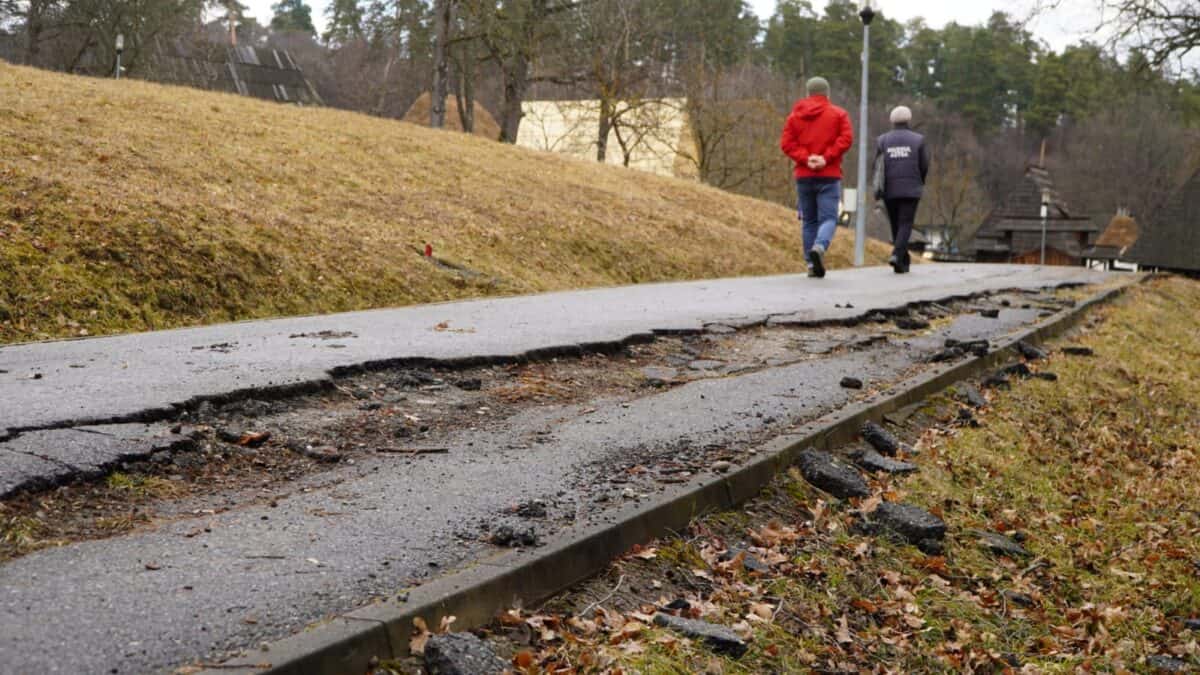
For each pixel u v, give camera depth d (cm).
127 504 405
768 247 2306
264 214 1364
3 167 1222
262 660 277
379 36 3809
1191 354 1331
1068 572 550
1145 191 9806
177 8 4803
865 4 2330
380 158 1969
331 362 643
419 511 413
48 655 274
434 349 717
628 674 322
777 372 764
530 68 4081
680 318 974
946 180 9869
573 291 1247
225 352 687
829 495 531
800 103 1509
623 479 470
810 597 423
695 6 5181
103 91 1962
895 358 861
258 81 6094
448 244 1555
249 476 452
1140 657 475
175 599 316
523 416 585
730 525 464
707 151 4775
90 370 612
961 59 11600
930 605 455
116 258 1097
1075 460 767
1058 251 7394
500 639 329
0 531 363
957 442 684
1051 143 10825
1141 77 3234
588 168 2595
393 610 312
